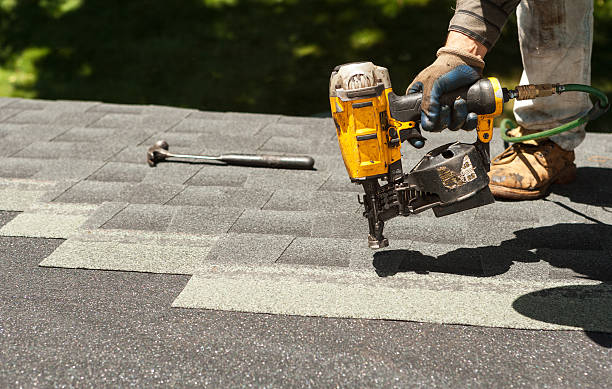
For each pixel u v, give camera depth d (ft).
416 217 10.10
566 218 9.97
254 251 9.21
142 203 10.77
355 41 23.30
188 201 10.84
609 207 10.30
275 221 10.09
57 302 8.23
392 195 8.30
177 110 15.39
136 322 7.80
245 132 13.99
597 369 6.88
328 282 8.46
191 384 6.79
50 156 12.78
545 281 8.35
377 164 8.01
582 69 10.38
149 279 8.70
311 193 11.07
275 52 23.30
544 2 9.86
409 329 7.55
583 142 13.00
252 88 21.56
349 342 7.36
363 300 8.07
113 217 10.28
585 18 10.05
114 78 22.54
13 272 8.94
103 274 8.83
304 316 7.83
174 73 22.61
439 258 8.95
